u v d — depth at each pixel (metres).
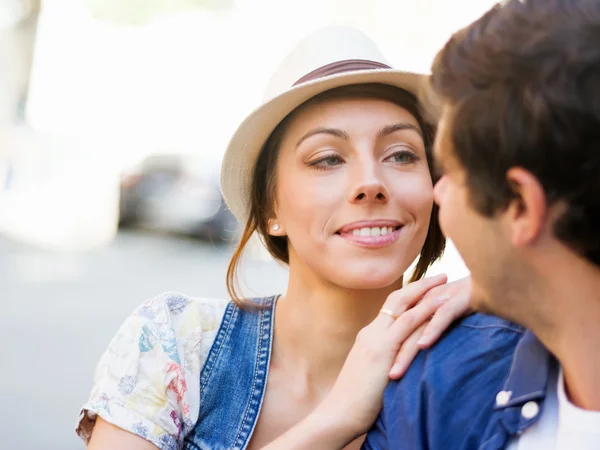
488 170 0.86
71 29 20.84
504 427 1.03
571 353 0.90
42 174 13.14
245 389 1.46
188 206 12.05
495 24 0.88
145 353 1.45
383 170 1.42
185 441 1.44
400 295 1.28
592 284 0.86
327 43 1.49
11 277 8.77
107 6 21.48
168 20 24.17
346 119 1.41
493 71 0.85
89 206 12.20
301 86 1.40
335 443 1.20
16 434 4.14
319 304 1.48
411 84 1.42
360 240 1.39
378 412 1.21
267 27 25.02
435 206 1.56
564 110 0.80
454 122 0.89
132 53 22.59
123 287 8.50
